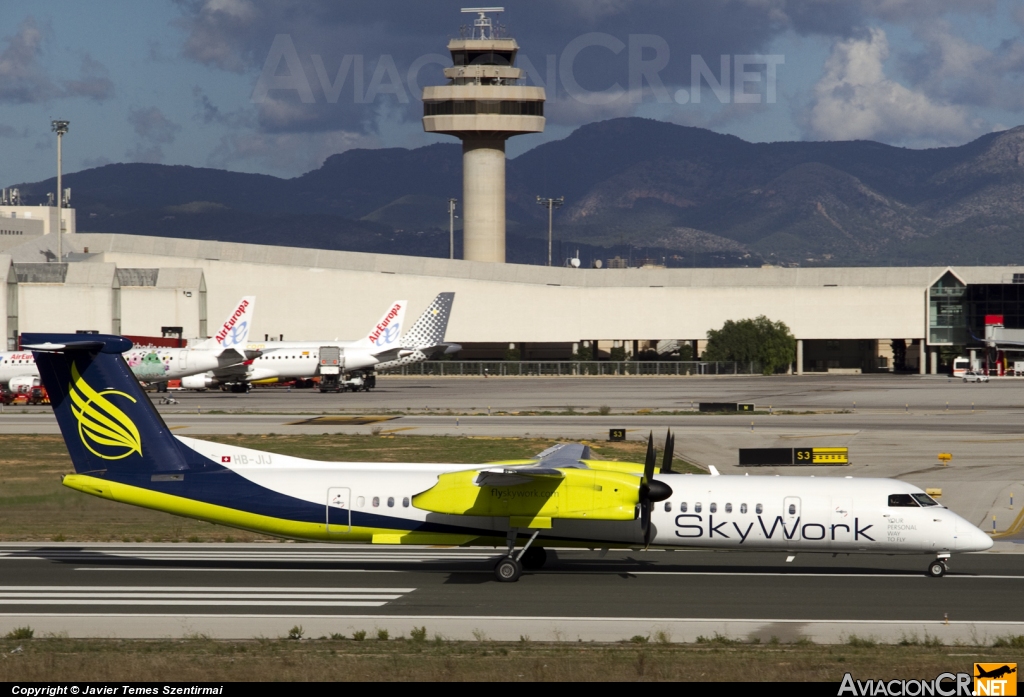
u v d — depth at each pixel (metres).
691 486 94.69
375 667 63.44
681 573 95.12
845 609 81.25
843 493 93.62
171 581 90.88
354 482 93.44
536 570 96.38
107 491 93.12
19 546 107.94
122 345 93.00
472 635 72.81
